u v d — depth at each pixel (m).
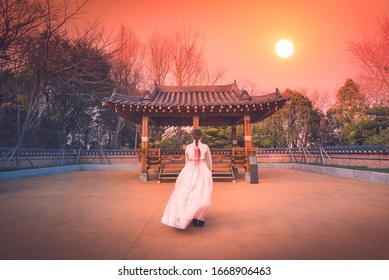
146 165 7.80
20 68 9.79
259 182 7.16
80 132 20.47
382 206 3.84
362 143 11.30
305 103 18.42
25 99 12.70
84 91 16.05
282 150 15.91
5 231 2.64
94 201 4.39
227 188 5.96
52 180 7.91
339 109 16.75
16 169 9.52
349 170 8.20
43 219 3.14
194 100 8.70
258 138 18.28
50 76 10.75
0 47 7.98
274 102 7.24
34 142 14.24
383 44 10.12
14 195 5.05
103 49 12.39
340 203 4.09
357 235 2.46
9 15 7.72
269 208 3.74
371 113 10.32
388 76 10.01
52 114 17.42
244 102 7.42
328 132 19.72
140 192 5.43
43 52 9.61
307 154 14.57
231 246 2.18
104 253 2.04
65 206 3.96
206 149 2.95
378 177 6.84
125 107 7.41
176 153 7.99
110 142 23.98
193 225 2.83
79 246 2.19
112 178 8.61
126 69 17.05
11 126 13.02
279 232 2.56
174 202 2.59
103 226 2.82
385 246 2.16
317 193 5.13
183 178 2.78
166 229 2.69
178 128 15.95
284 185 6.48
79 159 15.30
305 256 1.96
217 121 11.23
